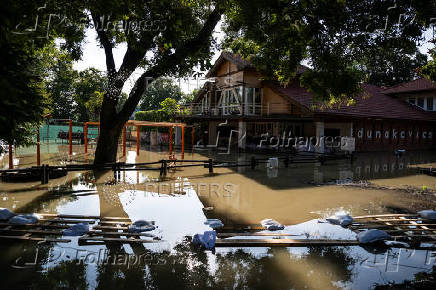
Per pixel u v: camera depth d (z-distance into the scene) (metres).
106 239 5.28
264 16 7.12
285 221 6.56
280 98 22.47
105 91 13.23
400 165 16.05
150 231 5.78
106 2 6.63
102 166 11.02
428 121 26.80
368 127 23.77
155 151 21.38
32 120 4.46
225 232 5.80
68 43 11.91
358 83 8.52
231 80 24.59
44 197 8.22
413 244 5.45
